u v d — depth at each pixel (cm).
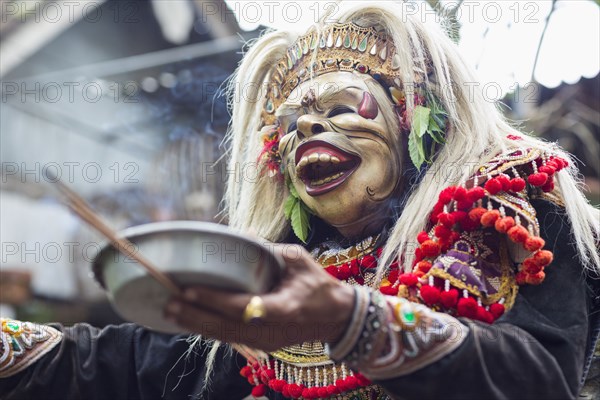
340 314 129
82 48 566
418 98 168
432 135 164
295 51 179
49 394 183
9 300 510
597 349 170
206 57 523
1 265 515
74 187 533
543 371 134
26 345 183
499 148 161
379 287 162
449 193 152
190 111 511
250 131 192
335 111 168
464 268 146
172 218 487
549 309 146
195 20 550
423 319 131
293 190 180
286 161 174
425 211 160
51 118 541
